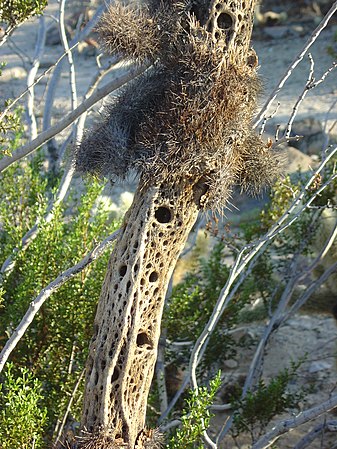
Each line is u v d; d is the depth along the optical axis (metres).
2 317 4.55
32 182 5.24
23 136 7.03
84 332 4.47
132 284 3.06
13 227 4.93
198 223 5.96
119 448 3.06
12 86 12.17
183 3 3.04
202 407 3.57
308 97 13.11
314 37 3.88
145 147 3.04
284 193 5.61
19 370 4.50
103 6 5.25
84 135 3.26
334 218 6.35
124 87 3.24
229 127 3.05
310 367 6.43
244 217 8.50
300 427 5.66
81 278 4.55
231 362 6.36
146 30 3.02
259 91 3.21
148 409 4.59
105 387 3.06
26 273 4.60
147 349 3.12
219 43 3.02
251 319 6.80
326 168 6.07
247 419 4.86
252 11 3.12
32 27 17.38
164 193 3.07
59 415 4.34
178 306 5.08
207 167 3.03
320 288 6.75
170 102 3.02
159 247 3.09
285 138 3.66
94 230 4.69
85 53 15.44
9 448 3.58
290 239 6.01
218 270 5.69
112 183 3.21
